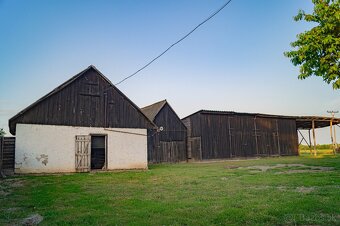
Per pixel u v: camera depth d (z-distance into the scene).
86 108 18.33
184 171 17.58
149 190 9.94
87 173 17.02
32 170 16.02
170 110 32.22
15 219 6.25
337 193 8.06
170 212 6.34
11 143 16.94
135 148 19.59
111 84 19.45
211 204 7.12
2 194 9.63
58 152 16.89
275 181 11.27
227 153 31.38
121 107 19.66
